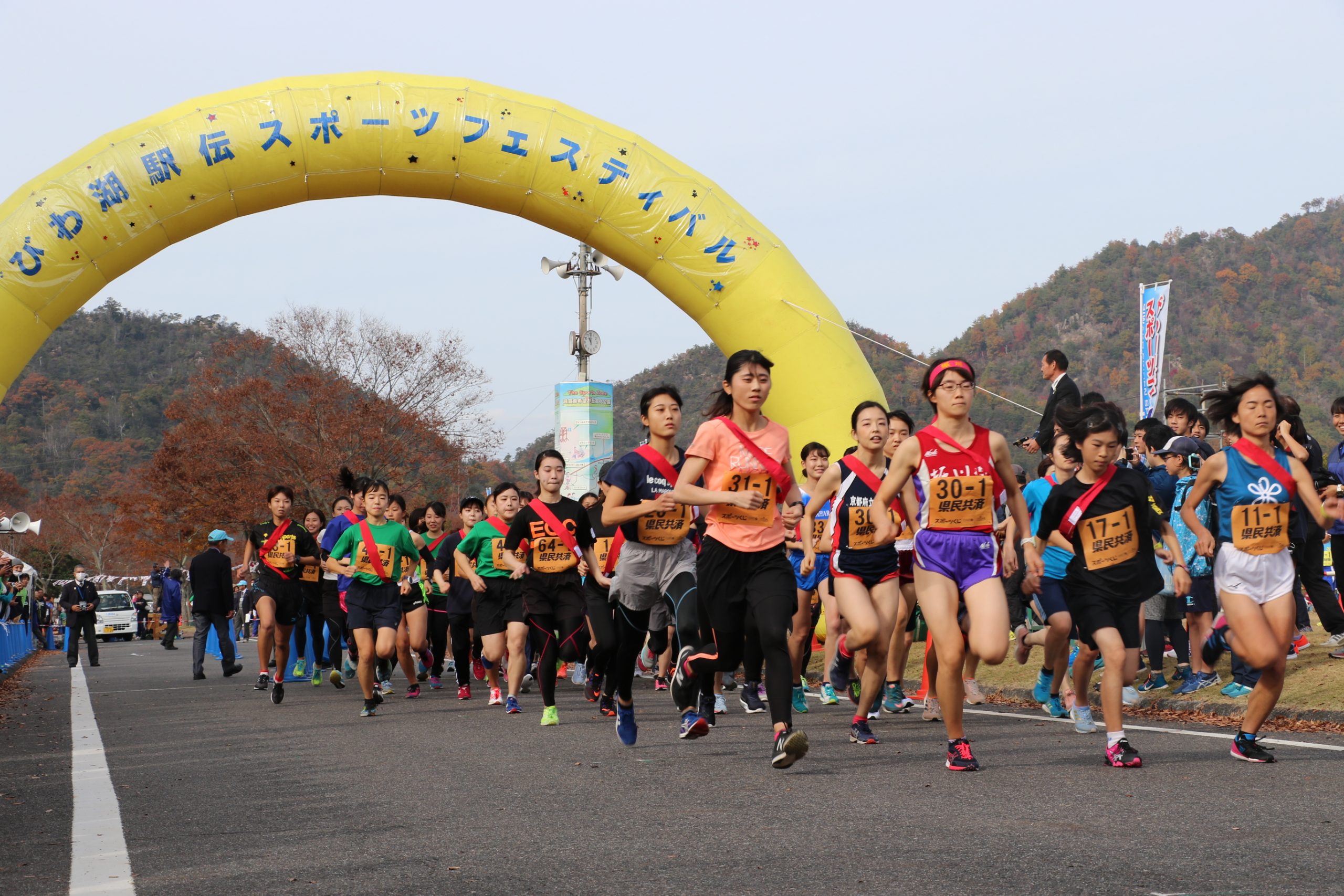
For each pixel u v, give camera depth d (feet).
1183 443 30.27
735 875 13.01
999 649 19.27
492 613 35.63
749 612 20.51
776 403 52.75
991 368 586.86
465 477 141.90
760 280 52.13
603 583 25.73
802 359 52.03
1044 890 12.01
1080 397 36.78
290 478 134.92
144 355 480.23
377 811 17.81
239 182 50.06
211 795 19.99
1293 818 15.43
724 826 15.87
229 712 36.19
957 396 19.76
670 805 17.66
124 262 49.80
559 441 99.40
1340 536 29.68
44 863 14.69
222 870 13.98
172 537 145.59
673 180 52.24
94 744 28.32
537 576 30.12
